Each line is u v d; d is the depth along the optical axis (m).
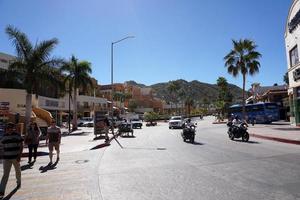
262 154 15.02
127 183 9.19
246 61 50.62
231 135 24.27
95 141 26.23
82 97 79.75
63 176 10.83
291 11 34.19
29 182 10.00
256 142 21.95
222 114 92.12
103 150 19.33
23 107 36.78
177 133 35.59
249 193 7.66
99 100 87.25
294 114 37.00
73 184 9.40
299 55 32.53
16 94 36.69
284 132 28.92
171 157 14.62
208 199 7.23
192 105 150.50
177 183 8.95
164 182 9.14
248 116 54.94
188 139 24.22
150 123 68.12
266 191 7.81
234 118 25.11
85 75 48.09
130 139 27.95
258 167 11.30
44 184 9.60
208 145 20.17
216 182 8.97
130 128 32.62
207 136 28.84
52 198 7.85
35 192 8.59
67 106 58.03
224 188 8.23
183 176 9.95
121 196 7.73
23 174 11.53
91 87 49.91
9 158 8.80
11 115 30.62
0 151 16.48
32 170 12.40
